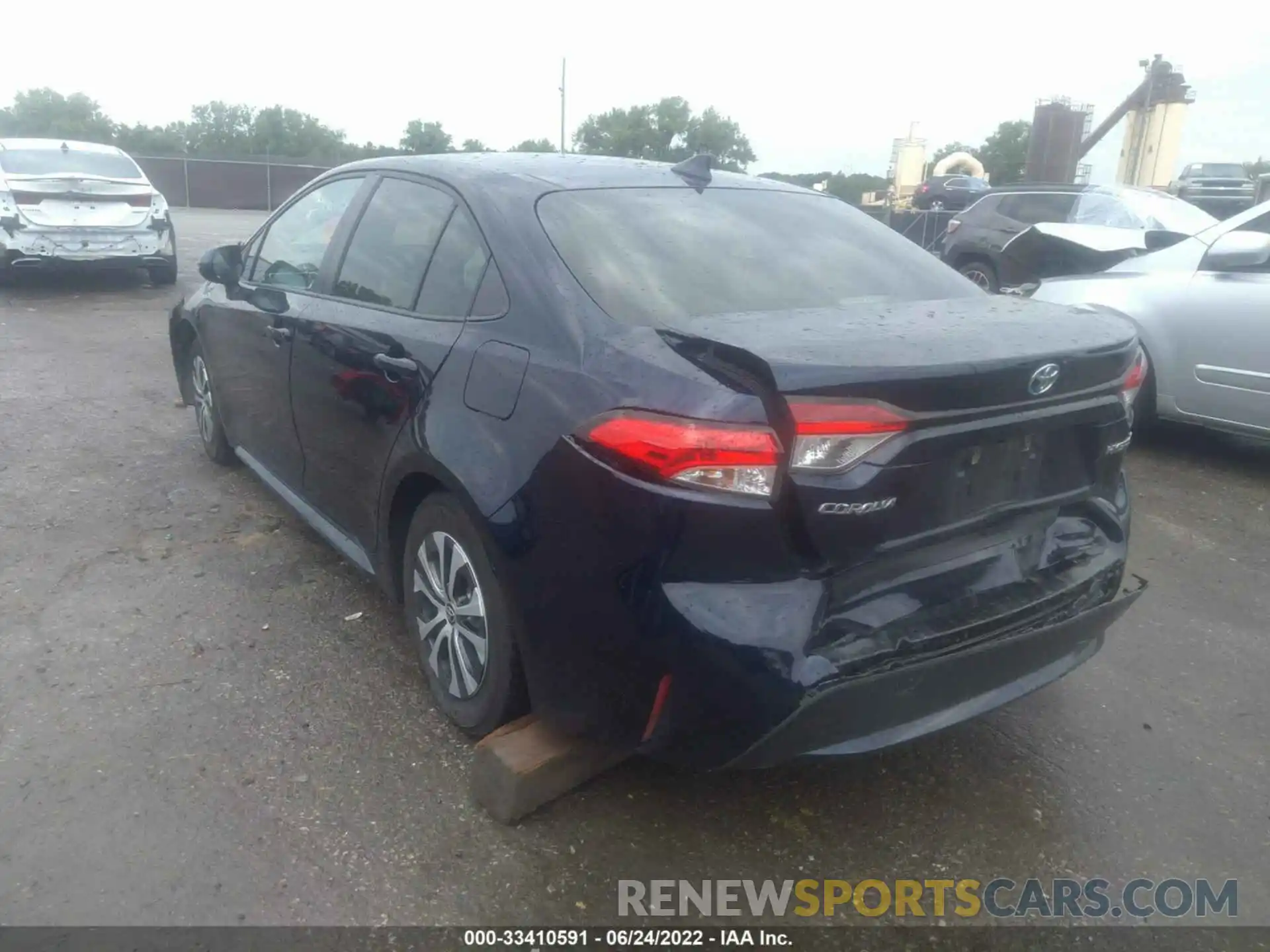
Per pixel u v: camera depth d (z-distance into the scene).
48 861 2.59
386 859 2.66
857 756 2.51
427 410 2.98
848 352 2.36
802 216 3.56
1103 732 3.37
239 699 3.33
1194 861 2.80
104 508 4.87
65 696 3.30
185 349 5.62
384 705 3.33
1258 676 3.75
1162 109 34.81
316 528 4.00
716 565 2.32
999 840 2.85
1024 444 2.64
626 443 2.37
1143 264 6.43
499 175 3.30
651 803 2.92
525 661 2.71
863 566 2.45
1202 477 6.01
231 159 37.59
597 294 2.74
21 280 12.36
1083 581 2.87
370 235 3.67
